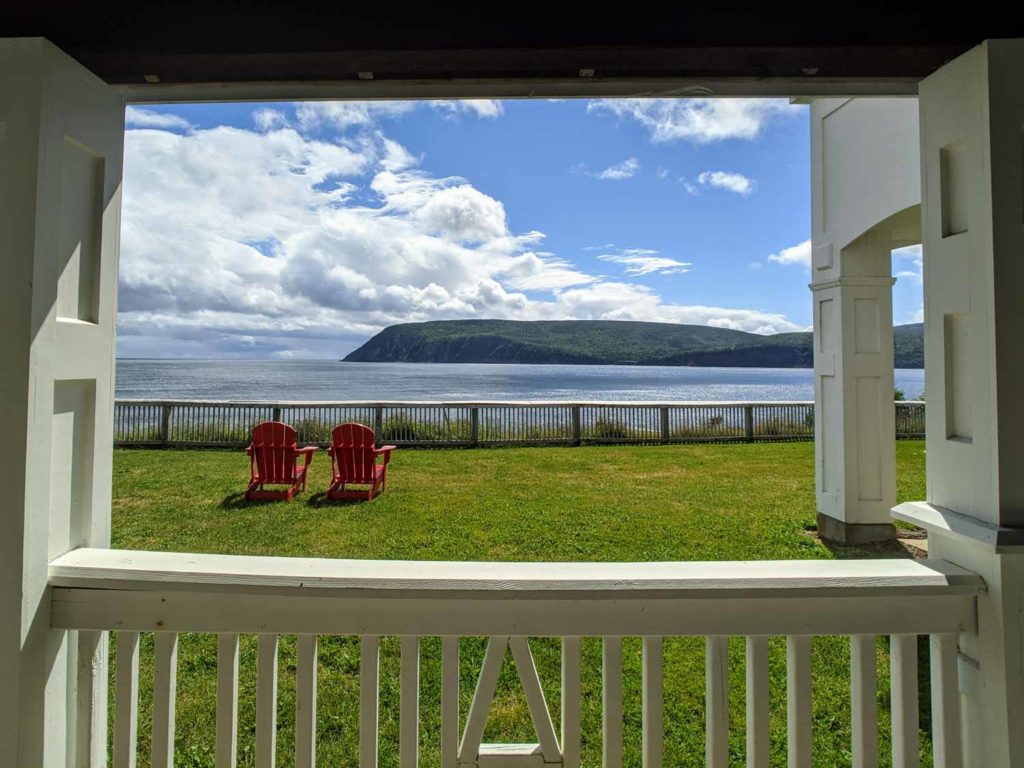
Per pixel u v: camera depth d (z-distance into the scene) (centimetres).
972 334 116
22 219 106
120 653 115
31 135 107
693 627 114
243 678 250
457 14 118
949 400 122
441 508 573
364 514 548
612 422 1086
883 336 425
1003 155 110
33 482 108
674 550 432
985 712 111
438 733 216
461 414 1048
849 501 429
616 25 117
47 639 112
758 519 523
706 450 1001
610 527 498
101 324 125
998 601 110
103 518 128
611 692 114
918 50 116
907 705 114
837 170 423
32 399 106
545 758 114
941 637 116
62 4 116
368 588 112
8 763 105
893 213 368
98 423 125
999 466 109
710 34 116
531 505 586
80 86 119
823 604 114
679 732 210
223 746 114
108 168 127
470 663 262
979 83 113
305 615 114
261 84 130
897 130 363
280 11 118
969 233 115
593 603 114
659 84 131
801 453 963
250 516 539
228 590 113
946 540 123
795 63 121
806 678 115
